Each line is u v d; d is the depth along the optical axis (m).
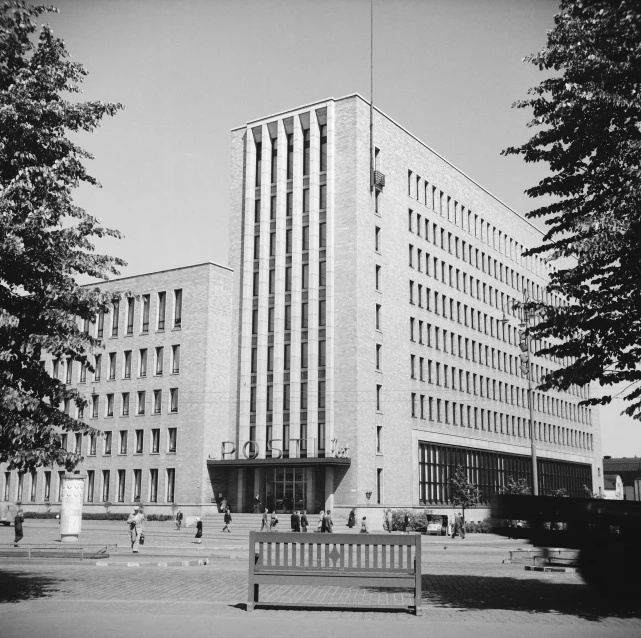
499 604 13.30
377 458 57.59
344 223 59.31
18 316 14.25
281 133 63.75
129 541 38.19
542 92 14.15
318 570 12.60
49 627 10.42
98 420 67.19
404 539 12.52
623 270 13.24
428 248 68.25
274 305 61.47
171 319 64.50
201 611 12.23
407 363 62.91
